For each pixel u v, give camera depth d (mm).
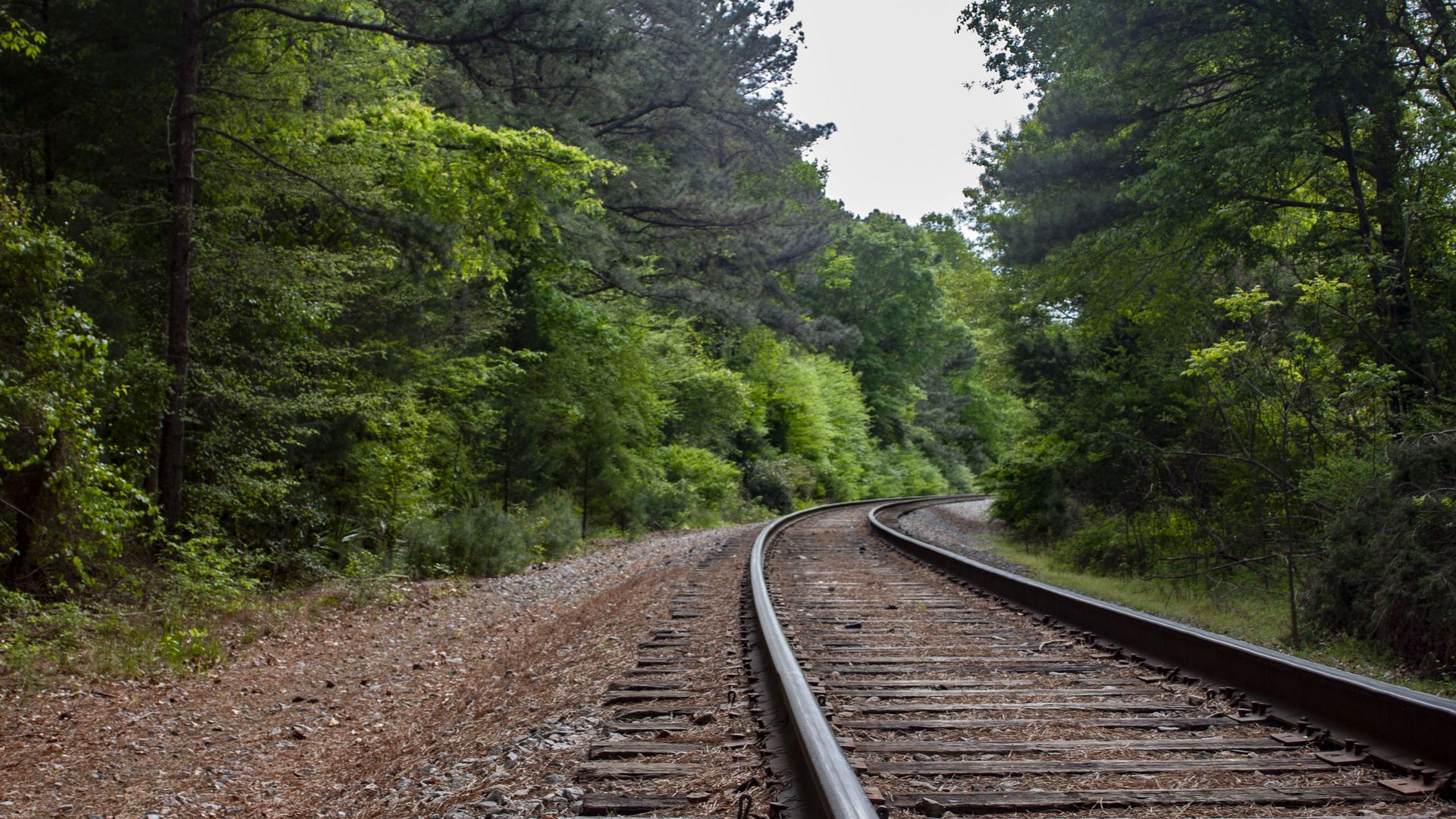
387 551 16328
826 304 63000
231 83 14539
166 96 13914
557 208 22297
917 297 65625
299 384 15383
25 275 9852
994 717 5871
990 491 26375
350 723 8062
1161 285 19141
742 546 20297
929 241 67250
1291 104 14867
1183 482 17844
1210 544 16078
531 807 4586
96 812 5895
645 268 28766
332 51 16141
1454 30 15016
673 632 9438
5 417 9633
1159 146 16812
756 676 6984
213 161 14445
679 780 4836
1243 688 6324
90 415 11125
